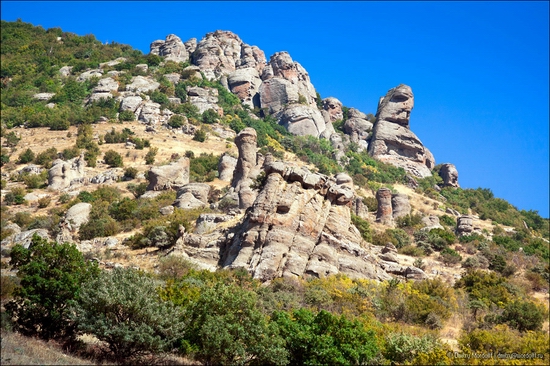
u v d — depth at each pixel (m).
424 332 32.06
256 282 37.50
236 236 44.09
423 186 111.94
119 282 25.72
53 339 25.31
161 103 114.31
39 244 27.16
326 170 98.00
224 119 114.69
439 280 43.69
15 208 71.19
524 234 85.12
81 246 49.03
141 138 100.62
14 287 27.41
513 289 45.19
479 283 45.44
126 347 24.45
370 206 82.75
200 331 25.22
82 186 79.56
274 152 100.06
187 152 93.88
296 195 45.06
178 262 40.09
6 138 100.94
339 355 24.81
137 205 64.50
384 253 48.88
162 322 24.80
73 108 113.06
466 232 73.00
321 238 43.91
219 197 65.50
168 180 72.50
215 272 38.81
